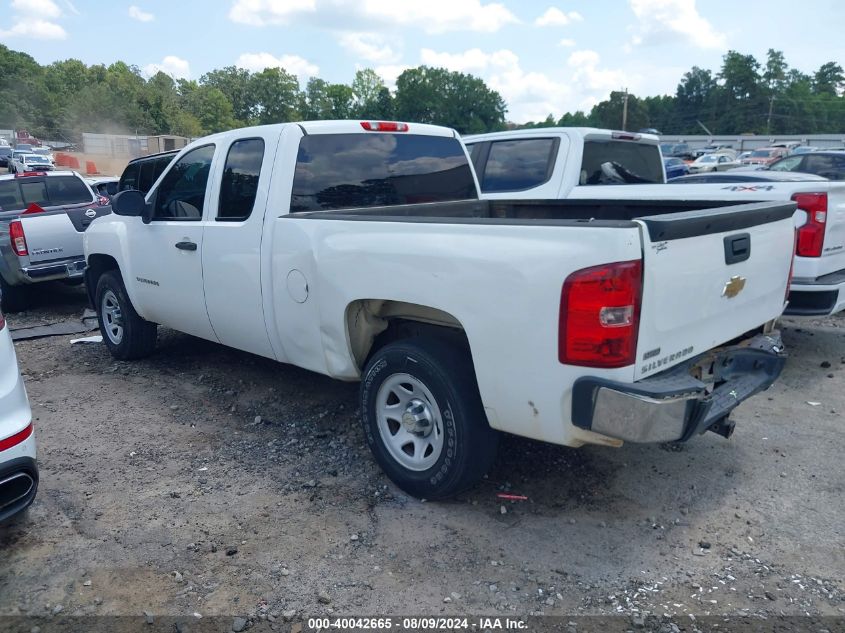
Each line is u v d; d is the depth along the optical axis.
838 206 5.59
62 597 2.96
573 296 2.83
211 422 4.81
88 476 4.04
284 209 4.29
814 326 7.18
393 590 2.98
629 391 2.79
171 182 5.25
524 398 3.09
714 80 120.94
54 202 9.66
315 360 4.21
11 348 3.23
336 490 3.83
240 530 3.45
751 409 4.92
